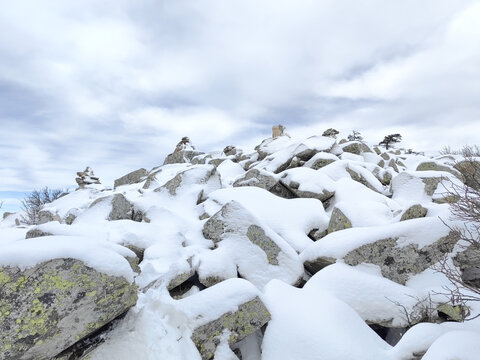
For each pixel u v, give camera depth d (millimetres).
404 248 4906
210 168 11531
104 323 3051
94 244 3229
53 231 5102
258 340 4145
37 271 2709
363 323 4121
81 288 2889
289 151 15273
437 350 2881
